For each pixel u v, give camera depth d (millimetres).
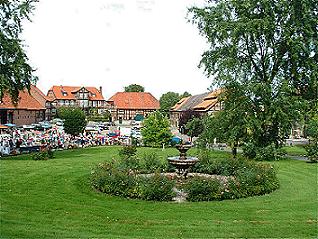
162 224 11984
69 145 42156
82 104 119125
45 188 17891
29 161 28453
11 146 37656
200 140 35562
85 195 16406
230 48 32969
